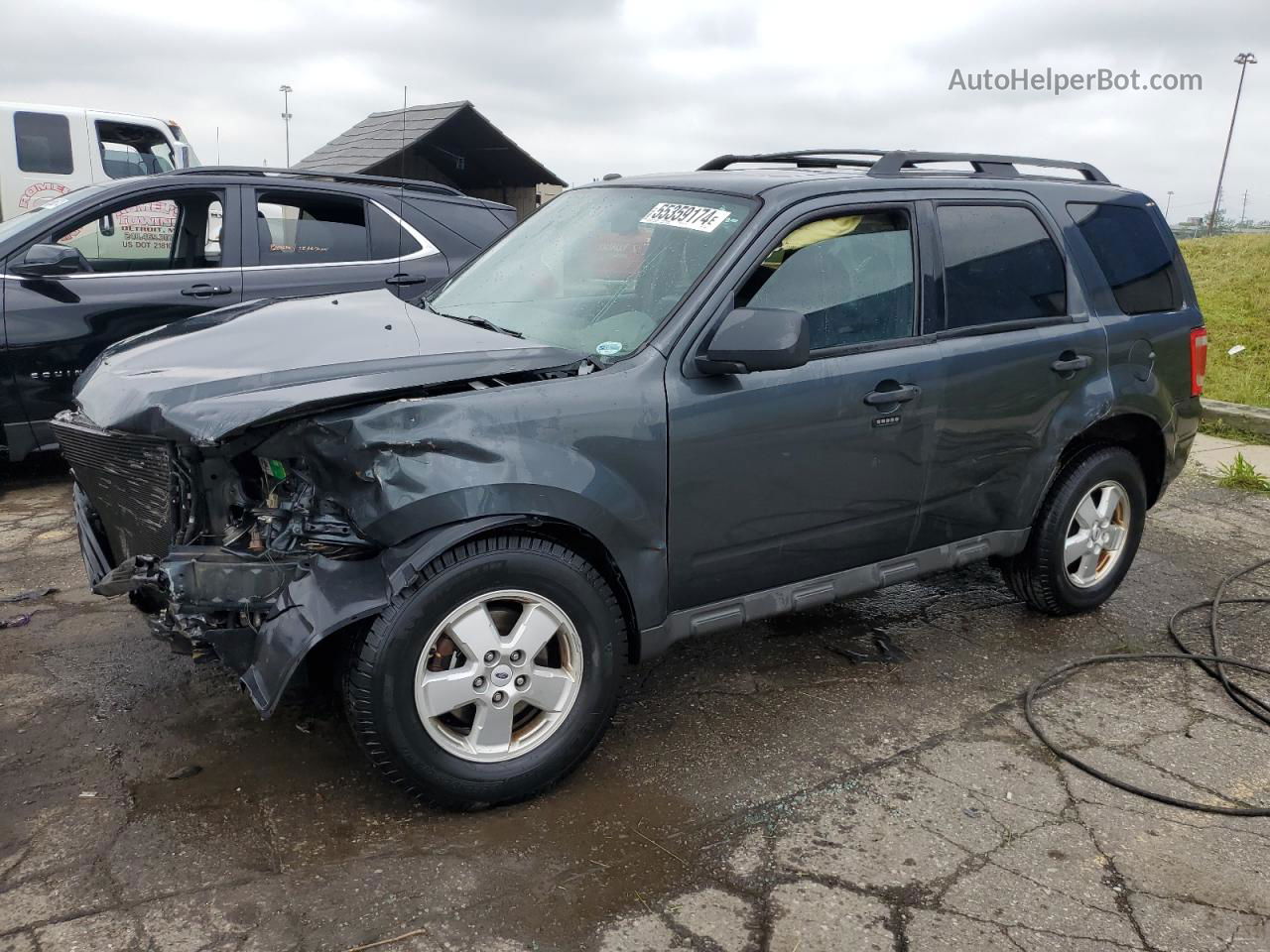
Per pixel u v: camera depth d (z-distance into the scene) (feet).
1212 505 21.70
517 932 8.22
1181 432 15.52
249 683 8.97
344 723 11.33
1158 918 8.79
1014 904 8.87
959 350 12.53
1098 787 10.82
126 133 43.45
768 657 13.67
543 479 9.52
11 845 9.02
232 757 10.61
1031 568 14.60
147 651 12.94
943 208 12.90
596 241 12.47
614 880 8.93
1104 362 14.17
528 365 9.96
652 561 10.46
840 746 11.45
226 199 21.44
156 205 21.08
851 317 11.81
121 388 10.14
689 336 10.60
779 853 9.43
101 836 9.20
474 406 9.38
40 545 16.88
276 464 9.51
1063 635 14.83
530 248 13.35
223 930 8.08
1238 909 8.95
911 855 9.50
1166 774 11.15
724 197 11.90
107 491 10.84
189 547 9.46
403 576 8.95
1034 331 13.39
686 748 11.27
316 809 9.76
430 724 9.36
